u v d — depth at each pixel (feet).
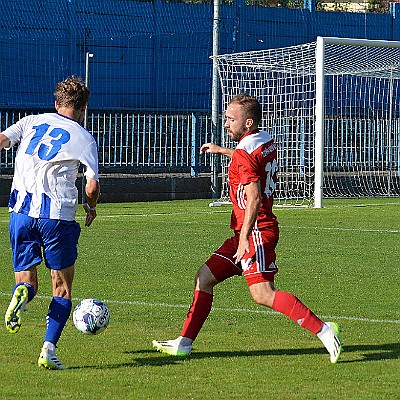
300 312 66.69
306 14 291.58
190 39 273.33
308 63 242.37
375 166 273.54
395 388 59.41
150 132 243.60
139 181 242.58
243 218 68.59
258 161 66.90
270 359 67.77
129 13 266.57
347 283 105.70
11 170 228.43
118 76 265.54
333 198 252.42
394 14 306.76
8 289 100.37
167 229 165.68
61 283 65.57
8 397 56.49
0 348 70.64
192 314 69.21
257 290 67.87
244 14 280.51
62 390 58.34
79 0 259.19
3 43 245.45
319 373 63.46
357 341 74.64
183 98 272.92
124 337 75.36
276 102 247.09
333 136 266.36
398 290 101.19
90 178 65.16
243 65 240.32
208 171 257.75
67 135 65.57
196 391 58.34
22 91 249.34
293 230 165.37
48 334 64.23
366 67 257.14
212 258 69.97
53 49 254.47
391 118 273.33
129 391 58.18
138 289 100.99
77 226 66.18
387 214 201.67
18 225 65.00
